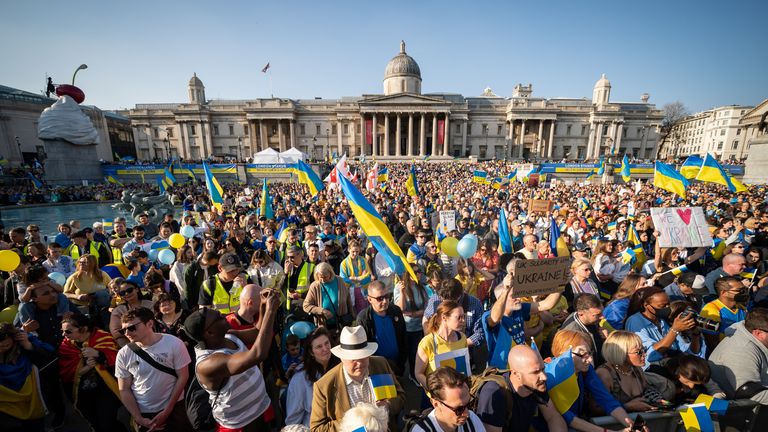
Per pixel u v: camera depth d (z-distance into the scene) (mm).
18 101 53594
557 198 20250
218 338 2963
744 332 3635
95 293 5910
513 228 10117
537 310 4387
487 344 4078
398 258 5117
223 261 5203
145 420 3451
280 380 4480
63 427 4641
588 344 3262
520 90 98938
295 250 5957
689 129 106812
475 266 6203
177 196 27562
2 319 4910
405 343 4512
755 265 6988
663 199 18562
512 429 2814
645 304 4250
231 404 3107
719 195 21031
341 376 3174
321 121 83625
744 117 27875
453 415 2436
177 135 82188
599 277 6895
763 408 3365
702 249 6996
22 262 5852
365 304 6188
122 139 80312
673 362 3512
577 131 82375
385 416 2479
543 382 2736
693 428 3064
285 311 5730
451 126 82812
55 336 4789
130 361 3426
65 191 29156
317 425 3096
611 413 3006
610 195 21328
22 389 3924
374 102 76125
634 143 83875
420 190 26188
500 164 59844
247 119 80188
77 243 8109
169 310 4652
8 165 48688
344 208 14539
